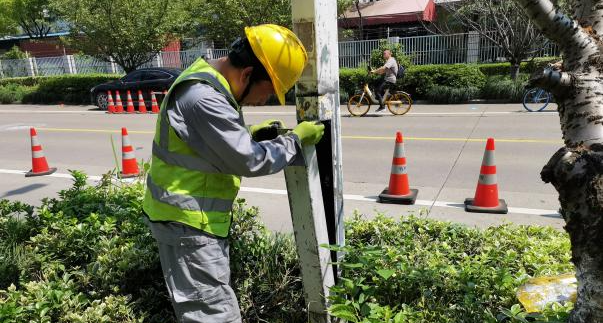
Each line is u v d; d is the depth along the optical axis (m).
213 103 1.77
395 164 5.40
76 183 4.14
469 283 2.24
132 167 7.02
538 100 12.59
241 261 2.76
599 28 1.60
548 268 2.50
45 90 20.05
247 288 2.61
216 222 2.00
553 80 1.51
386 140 8.92
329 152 2.29
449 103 14.86
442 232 3.19
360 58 18.97
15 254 2.96
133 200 3.52
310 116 2.19
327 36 2.16
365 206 5.27
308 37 2.08
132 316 2.34
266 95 2.03
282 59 1.87
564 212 1.62
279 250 2.89
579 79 1.53
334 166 2.36
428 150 7.86
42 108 18.08
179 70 15.74
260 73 1.90
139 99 15.31
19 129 12.22
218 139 1.77
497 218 4.75
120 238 2.96
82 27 18.09
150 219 2.04
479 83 14.94
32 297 2.34
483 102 14.55
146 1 18.11
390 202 5.34
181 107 1.82
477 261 2.59
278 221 4.83
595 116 1.52
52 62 23.66
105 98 16.30
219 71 1.93
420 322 2.15
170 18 18.56
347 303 2.04
